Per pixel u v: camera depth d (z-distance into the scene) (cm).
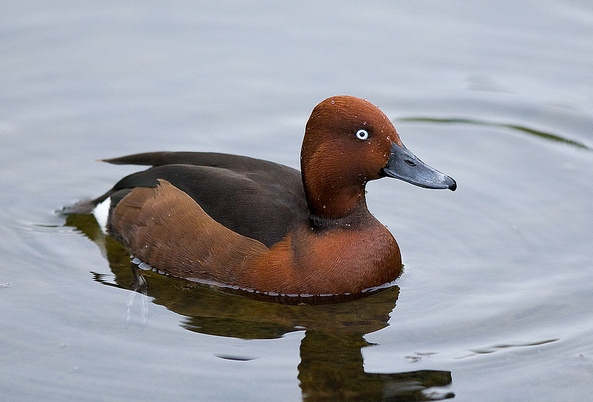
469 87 1659
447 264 1259
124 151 1504
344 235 1174
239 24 1788
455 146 1551
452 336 1099
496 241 1309
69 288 1185
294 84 1653
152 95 1623
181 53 1717
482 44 1742
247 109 1602
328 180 1166
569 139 1557
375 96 1641
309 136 1173
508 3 1833
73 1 1833
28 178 1438
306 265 1159
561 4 1822
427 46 1739
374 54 1723
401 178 1152
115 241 1299
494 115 1614
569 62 1698
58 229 1327
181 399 983
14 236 1302
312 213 1193
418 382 1016
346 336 1102
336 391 1001
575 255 1265
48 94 1612
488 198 1415
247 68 1688
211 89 1641
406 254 1284
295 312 1155
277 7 1834
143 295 1176
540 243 1298
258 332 1109
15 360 1040
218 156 1284
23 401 979
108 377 1016
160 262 1229
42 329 1095
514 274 1228
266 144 1524
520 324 1120
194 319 1131
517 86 1662
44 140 1520
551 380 1019
